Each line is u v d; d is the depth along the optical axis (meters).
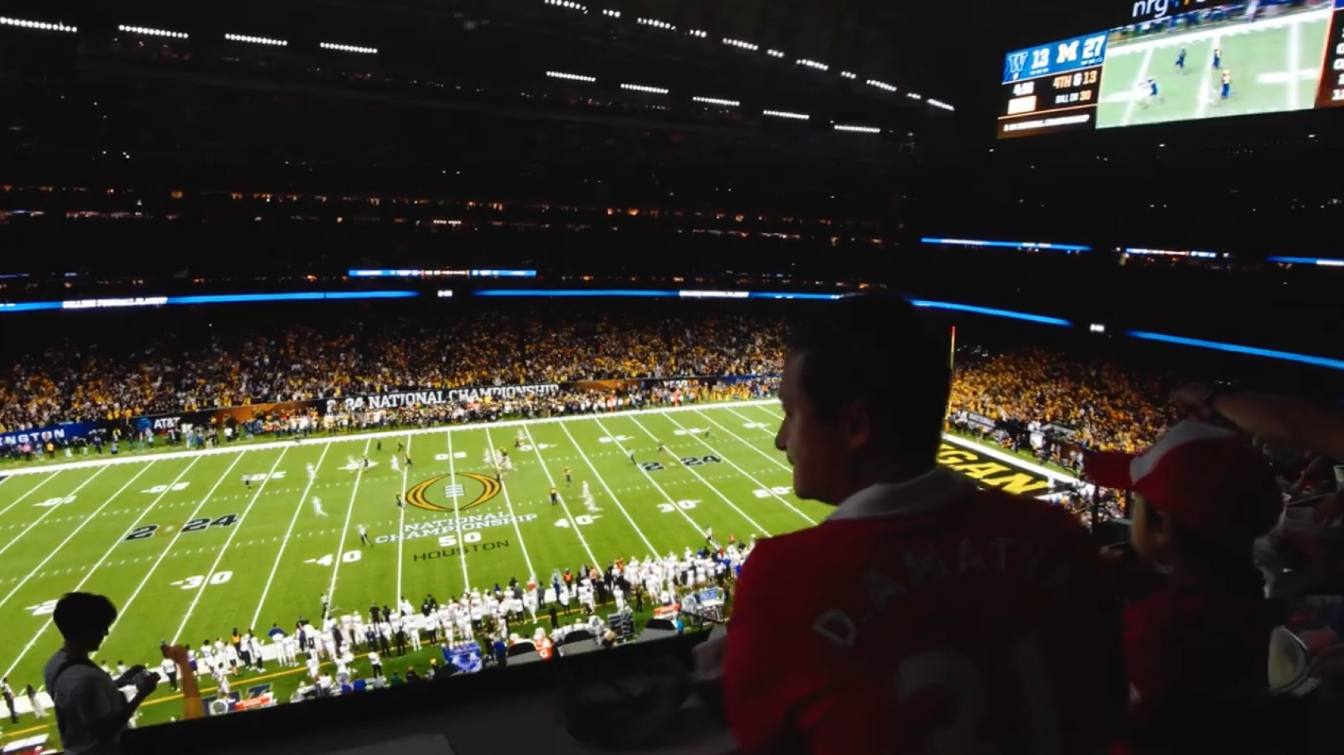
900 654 1.26
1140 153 46.25
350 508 33.03
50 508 32.88
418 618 23.33
